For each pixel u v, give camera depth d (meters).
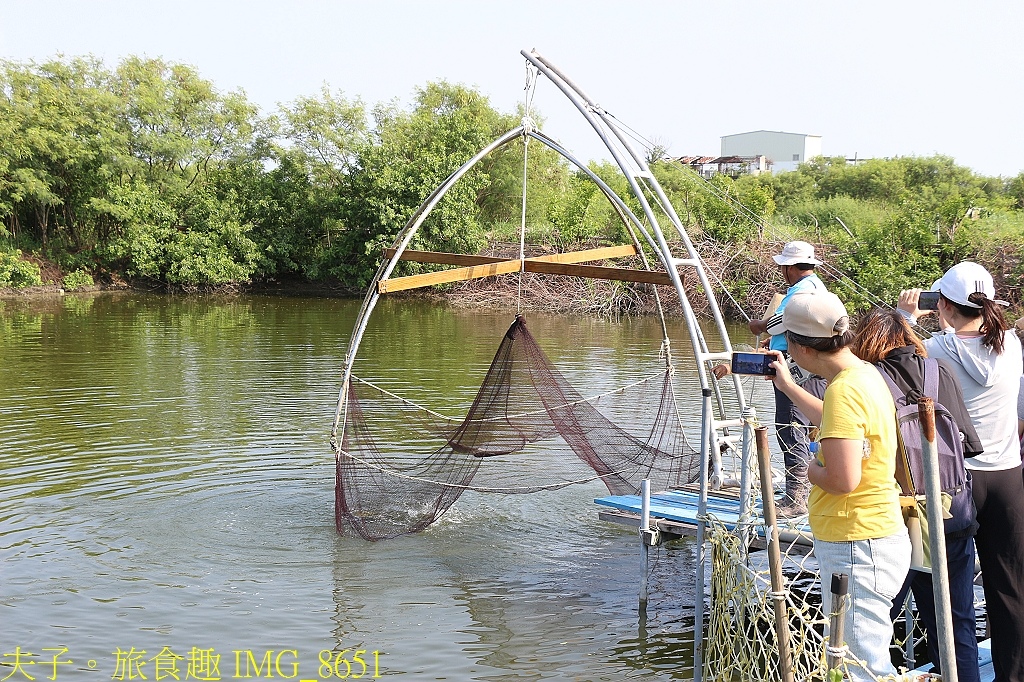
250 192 37.59
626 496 7.63
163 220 35.88
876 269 23.14
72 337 21.05
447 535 8.41
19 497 8.94
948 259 23.45
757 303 26.92
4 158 33.19
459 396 14.21
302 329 23.86
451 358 18.42
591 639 6.26
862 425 3.44
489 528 8.63
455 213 35.03
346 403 8.63
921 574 4.27
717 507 7.11
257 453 10.74
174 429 11.83
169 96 37.66
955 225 23.58
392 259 7.92
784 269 6.50
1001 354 4.26
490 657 5.93
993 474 4.20
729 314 28.06
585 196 33.62
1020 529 4.19
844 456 3.42
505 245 33.56
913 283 22.61
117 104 35.81
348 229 36.84
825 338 3.58
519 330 9.02
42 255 35.47
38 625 6.16
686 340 21.94
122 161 35.09
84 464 10.14
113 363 17.20
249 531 8.20
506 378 9.12
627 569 7.65
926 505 3.40
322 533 8.21
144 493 9.16
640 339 22.12
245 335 22.22
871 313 4.10
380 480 8.37
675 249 28.36
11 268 32.56
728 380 15.99
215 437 11.44
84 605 6.51
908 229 24.03
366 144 36.25
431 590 7.07
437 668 5.77
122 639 6.00
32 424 11.94
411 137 38.88
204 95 38.41
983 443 4.21
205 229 36.25
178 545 7.78
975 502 4.20
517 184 41.16
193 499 9.02
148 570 7.22
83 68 36.59
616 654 6.04
